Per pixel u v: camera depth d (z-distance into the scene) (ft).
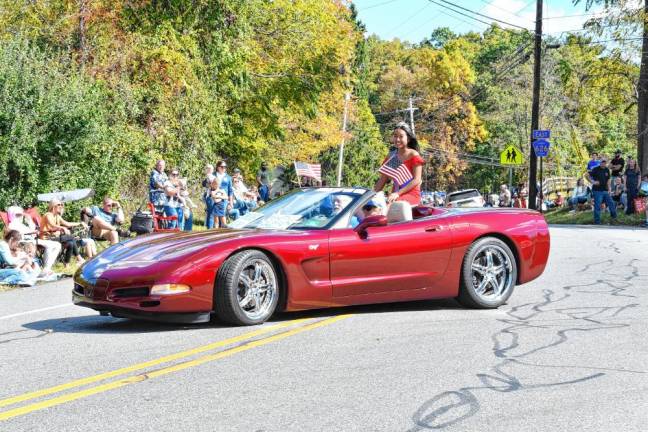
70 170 51.57
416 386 15.88
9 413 14.15
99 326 23.31
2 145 46.62
